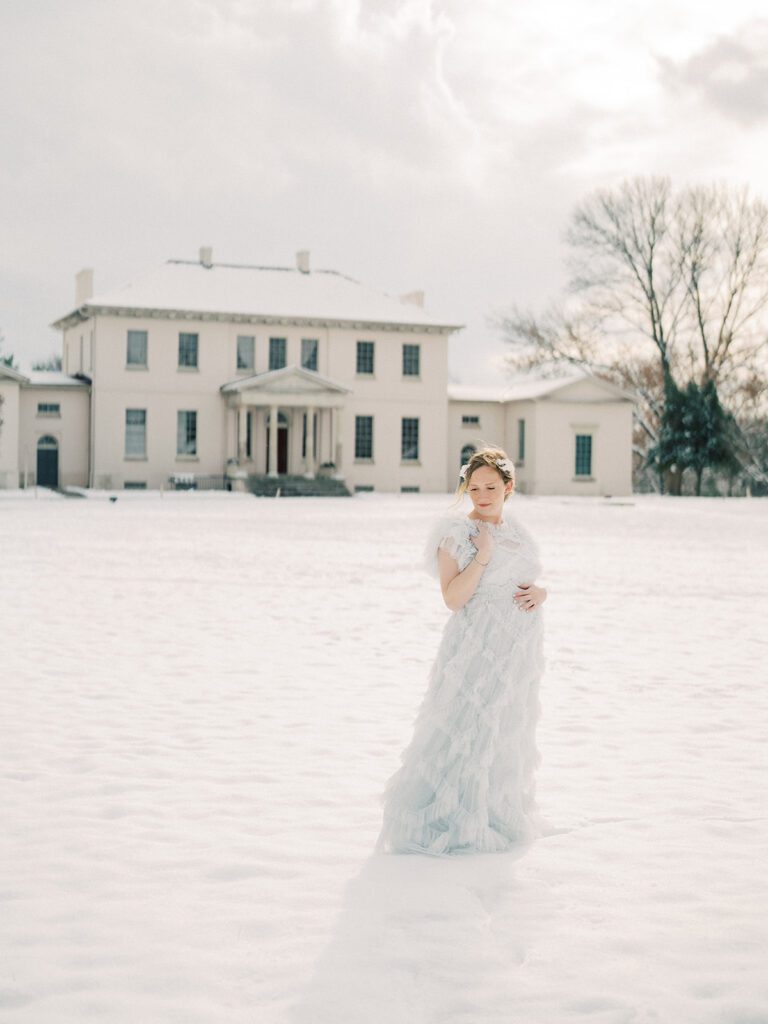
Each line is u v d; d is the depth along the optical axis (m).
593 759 7.18
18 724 8.02
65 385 63.22
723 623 13.83
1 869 5.05
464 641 5.45
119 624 13.16
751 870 5.07
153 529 31.17
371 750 7.39
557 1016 3.65
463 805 5.38
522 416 69.62
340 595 16.36
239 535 29.14
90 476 63.75
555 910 4.57
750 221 71.50
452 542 5.48
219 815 5.91
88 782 6.54
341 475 63.88
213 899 4.68
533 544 5.62
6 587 16.73
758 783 6.61
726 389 74.50
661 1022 3.61
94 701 8.87
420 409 68.06
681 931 4.36
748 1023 3.62
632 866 5.12
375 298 68.62
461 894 4.74
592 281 74.19
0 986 3.86
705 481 81.38
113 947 4.19
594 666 10.75
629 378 76.62
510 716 5.47
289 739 7.68
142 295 63.94
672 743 7.64
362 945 4.20
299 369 62.34
